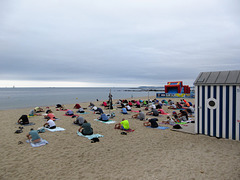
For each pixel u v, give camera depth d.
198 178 4.90
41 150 7.36
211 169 5.43
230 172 5.21
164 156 6.56
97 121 13.45
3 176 5.22
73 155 6.81
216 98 8.60
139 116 14.38
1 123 13.11
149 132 10.16
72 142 8.41
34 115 16.50
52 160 6.36
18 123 12.78
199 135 9.16
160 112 17.05
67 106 24.77
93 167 5.77
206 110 9.00
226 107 8.28
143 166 5.76
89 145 7.96
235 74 8.25
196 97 9.38
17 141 8.60
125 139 8.84
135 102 27.22
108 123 12.69
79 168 5.71
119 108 21.70
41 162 6.19
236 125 8.02
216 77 8.75
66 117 15.27
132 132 10.20
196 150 7.08
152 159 6.32
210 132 8.90
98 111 17.83
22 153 7.03
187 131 9.93
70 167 5.79
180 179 4.87
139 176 5.09
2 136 9.49
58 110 20.25
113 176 5.13
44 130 10.24
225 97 8.30
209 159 6.18
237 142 7.82
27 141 8.45
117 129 10.91
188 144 7.85
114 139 8.86
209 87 8.84
